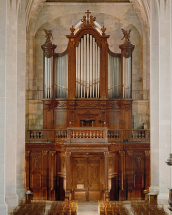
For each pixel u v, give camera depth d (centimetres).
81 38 3262
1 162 2312
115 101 3238
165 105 2727
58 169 3212
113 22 3625
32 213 2264
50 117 3256
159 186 2756
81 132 3002
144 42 3528
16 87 2706
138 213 2278
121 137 3195
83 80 3238
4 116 2334
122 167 3186
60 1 3566
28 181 3198
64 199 3186
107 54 3256
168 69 2727
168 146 2717
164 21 2734
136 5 3519
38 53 3606
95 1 3569
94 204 3016
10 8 2708
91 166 3131
